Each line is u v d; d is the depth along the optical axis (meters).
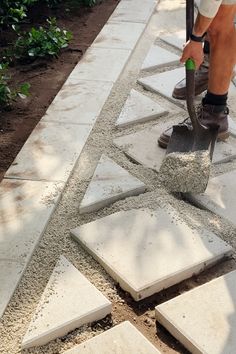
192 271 2.73
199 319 2.45
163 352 2.39
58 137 3.75
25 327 2.45
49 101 4.27
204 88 4.23
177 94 4.26
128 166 3.51
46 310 2.49
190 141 3.48
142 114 4.07
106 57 4.91
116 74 4.62
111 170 3.45
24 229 2.94
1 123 3.96
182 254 2.79
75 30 5.55
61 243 2.92
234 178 3.40
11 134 3.83
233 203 3.19
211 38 3.45
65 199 3.23
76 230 2.94
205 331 2.40
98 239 2.88
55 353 2.37
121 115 4.05
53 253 2.86
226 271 2.79
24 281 2.68
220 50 3.45
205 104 3.68
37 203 3.14
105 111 4.12
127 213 3.07
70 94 4.30
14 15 5.40
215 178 3.40
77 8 6.04
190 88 3.23
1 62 4.87
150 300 2.64
